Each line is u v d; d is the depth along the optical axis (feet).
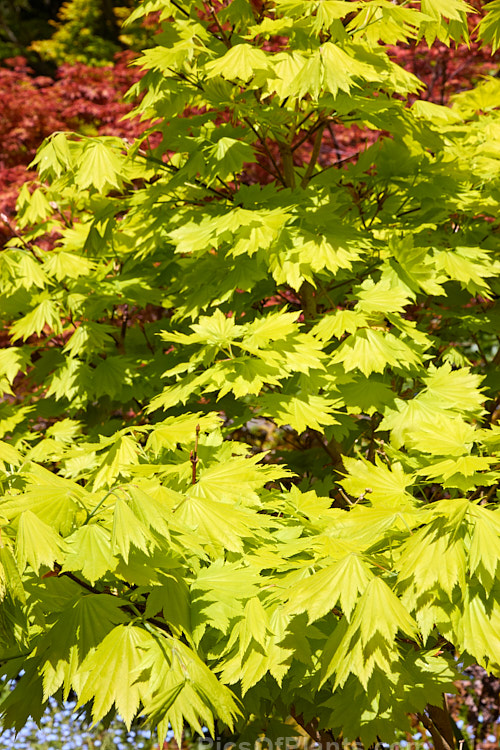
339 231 12.50
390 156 14.74
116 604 7.09
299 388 12.75
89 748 18.93
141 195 14.25
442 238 15.21
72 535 7.03
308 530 9.57
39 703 7.47
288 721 17.16
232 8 13.44
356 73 11.25
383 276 13.07
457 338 16.75
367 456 15.53
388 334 12.26
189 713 6.42
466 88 29.09
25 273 14.21
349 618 6.84
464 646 6.97
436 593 7.17
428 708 12.44
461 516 6.87
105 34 62.28
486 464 7.83
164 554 7.50
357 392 12.25
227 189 14.35
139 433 10.52
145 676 6.51
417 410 11.68
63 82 32.40
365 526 8.23
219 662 8.01
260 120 13.15
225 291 12.93
